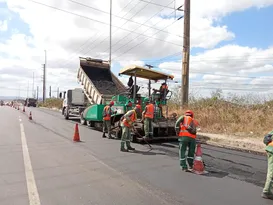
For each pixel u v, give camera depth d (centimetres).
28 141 1036
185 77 1598
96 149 916
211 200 474
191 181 582
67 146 954
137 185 543
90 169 652
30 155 785
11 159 731
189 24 1577
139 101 1222
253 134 1215
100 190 508
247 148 991
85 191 500
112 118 1287
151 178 595
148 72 1188
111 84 1772
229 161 796
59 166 671
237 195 504
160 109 1203
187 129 675
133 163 727
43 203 439
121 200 461
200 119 1475
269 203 468
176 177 609
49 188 511
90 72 1823
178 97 1917
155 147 998
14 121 1881
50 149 888
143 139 1059
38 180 556
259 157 862
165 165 716
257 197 496
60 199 458
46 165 677
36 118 2205
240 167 723
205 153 916
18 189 501
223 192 518
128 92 1277
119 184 546
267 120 1284
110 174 614
